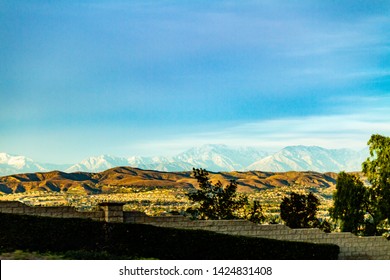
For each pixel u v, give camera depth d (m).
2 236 28.52
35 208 30.72
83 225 30.62
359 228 51.34
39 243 29.12
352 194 50.56
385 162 50.22
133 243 31.39
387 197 49.38
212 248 33.88
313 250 37.75
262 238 35.91
